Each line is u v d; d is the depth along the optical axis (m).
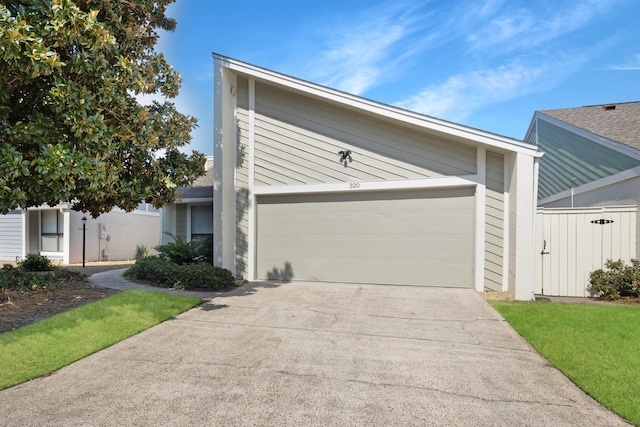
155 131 7.13
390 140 8.16
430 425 2.70
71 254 15.81
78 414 2.84
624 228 7.21
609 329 4.77
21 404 2.99
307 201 8.83
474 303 6.45
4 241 17.23
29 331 4.41
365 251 8.38
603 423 2.75
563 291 7.50
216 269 8.23
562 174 11.09
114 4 5.98
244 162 9.19
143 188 7.09
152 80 6.97
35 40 4.14
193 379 3.46
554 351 4.09
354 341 4.55
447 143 7.80
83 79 5.19
